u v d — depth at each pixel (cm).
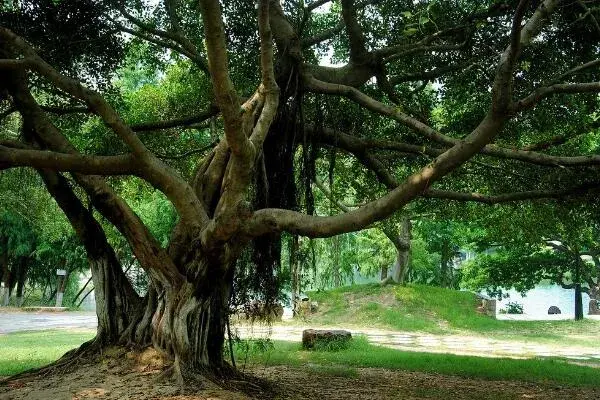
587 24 1063
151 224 2528
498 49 1127
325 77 1069
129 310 903
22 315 3272
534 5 1041
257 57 1178
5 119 1449
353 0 1049
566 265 2731
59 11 1079
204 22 589
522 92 1152
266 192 951
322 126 1119
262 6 673
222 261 834
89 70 1192
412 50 1055
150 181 815
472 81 1205
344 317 2706
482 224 1823
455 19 1130
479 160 1305
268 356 1317
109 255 928
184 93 1421
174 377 770
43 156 723
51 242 3419
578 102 1176
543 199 1255
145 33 1286
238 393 769
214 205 924
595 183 1119
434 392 948
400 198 694
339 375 1100
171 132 1439
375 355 1449
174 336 807
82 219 927
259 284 991
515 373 1193
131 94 1506
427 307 2775
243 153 723
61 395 696
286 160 1017
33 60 713
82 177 869
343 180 1523
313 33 1321
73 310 3803
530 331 2528
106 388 728
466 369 1238
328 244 2905
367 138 1130
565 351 1873
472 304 2883
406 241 2902
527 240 1658
